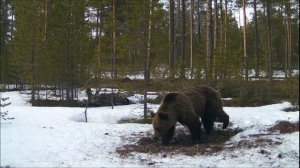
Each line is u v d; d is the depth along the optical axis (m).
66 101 25.03
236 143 11.39
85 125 14.03
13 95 29.62
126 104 22.39
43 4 27.75
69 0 25.41
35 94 29.34
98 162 10.01
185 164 9.84
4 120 14.60
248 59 24.89
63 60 25.62
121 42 17.72
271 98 22.73
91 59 25.19
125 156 10.61
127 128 13.70
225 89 24.12
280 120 13.22
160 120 11.45
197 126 11.98
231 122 14.21
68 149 11.02
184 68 20.02
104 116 17.17
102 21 25.84
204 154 10.61
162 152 10.94
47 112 17.34
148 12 16.92
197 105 12.45
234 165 9.68
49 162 9.94
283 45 43.88
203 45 26.16
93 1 24.05
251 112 16.59
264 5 32.88
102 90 27.44
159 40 17.05
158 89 17.66
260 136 11.83
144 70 16.88
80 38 25.66
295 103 17.36
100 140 12.07
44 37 27.03
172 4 29.19
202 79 21.92
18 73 32.59
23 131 12.55
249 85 23.94
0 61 34.69
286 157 9.96
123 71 17.97
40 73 26.92
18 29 27.72
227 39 23.98
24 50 27.22
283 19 38.41
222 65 22.52
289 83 17.59
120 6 21.86
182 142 12.23
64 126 13.73
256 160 9.91
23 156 10.37
